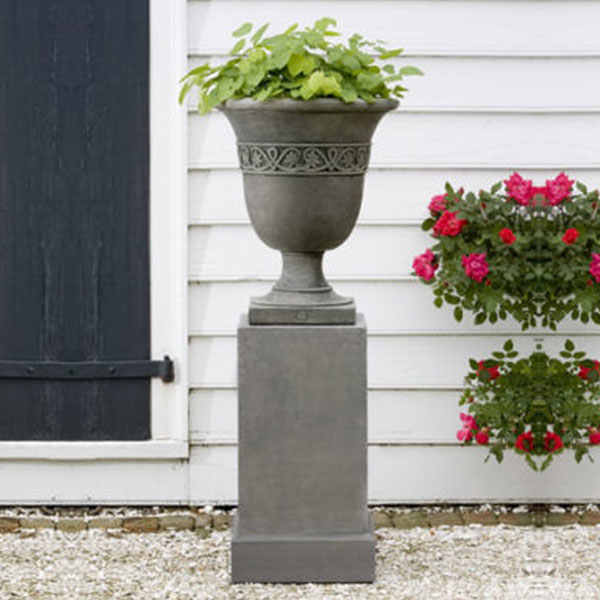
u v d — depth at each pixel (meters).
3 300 8.20
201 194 8.03
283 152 6.66
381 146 8.04
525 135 8.06
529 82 8.05
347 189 6.75
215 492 8.18
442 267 7.97
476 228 7.96
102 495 8.18
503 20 8.02
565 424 7.98
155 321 8.20
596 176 8.09
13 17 8.06
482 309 8.10
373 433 8.16
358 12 8.00
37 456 8.14
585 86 8.05
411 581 7.05
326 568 7.00
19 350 8.22
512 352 8.01
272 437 6.95
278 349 6.90
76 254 8.18
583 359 8.14
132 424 8.26
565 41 8.03
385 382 8.12
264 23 7.99
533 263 7.90
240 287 8.07
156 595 6.86
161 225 8.16
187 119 7.99
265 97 6.53
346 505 7.00
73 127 8.11
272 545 6.98
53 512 8.14
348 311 6.91
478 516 8.06
